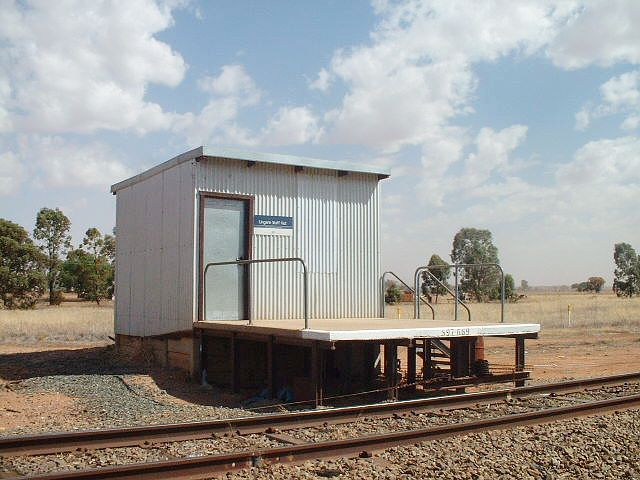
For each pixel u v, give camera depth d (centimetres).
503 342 2675
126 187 2020
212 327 1497
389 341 1308
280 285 1697
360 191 1861
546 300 8000
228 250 1631
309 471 710
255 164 1667
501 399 1211
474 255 7575
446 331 1325
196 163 1590
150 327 1816
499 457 780
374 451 791
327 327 1312
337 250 1800
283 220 1711
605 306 5341
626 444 852
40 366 1850
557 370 1783
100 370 1727
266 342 1405
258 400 1334
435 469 727
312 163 1733
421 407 1099
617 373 1706
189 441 843
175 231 1681
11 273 6253
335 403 1298
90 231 8119
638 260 9400
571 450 811
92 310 4978
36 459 752
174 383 1533
